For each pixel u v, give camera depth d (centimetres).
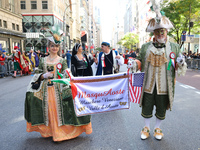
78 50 541
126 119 450
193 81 1043
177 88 840
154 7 293
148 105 325
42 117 323
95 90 327
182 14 2022
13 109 546
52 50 324
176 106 555
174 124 411
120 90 343
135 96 342
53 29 325
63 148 309
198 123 416
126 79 343
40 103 321
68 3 5497
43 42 3812
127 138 344
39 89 319
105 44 548
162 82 312
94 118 463
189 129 383
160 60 306
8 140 345
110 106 340
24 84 995
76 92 311
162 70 310
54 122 314
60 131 319
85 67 555
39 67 326
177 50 317
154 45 314
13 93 769
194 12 2009
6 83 1041
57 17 4200
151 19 304
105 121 439
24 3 3809
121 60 541
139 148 306
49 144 325
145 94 325
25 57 1432
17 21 2861
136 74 326
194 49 3556
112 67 555
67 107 321
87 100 322
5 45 2456
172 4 2019
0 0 2441
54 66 324
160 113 326
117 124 416
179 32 2272
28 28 3847
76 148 309
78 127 334
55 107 315
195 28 2264
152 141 331
